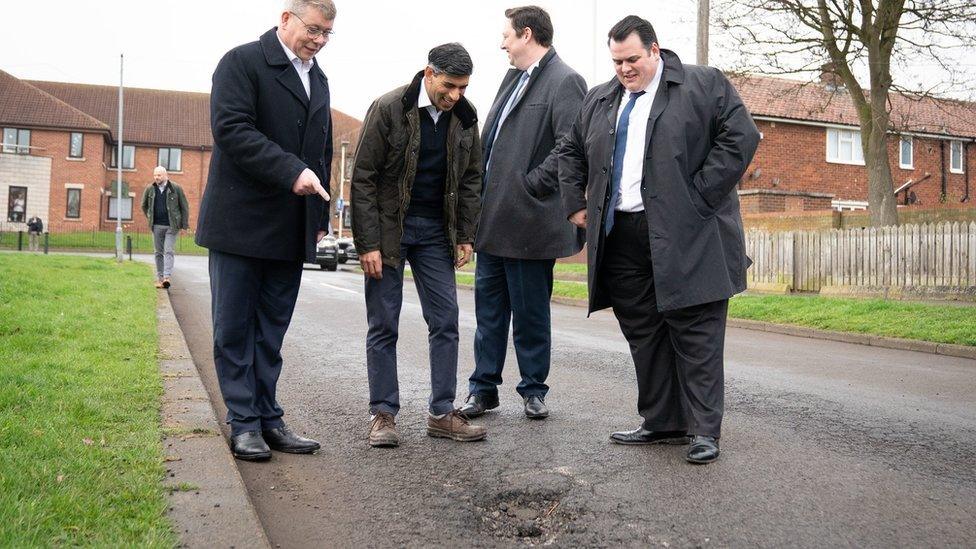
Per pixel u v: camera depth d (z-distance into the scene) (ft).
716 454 12.62
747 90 88.58
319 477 11.75
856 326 32.50
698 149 12.92
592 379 20.20
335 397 17.40
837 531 9.73
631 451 13.24
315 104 12.36
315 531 9.70
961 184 98.27
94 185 145.79
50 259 55.47
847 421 15.75
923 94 59.26
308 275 68.90
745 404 17.39
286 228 12.26
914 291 43.75
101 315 24.57
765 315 37.27
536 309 15.61
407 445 13.56
